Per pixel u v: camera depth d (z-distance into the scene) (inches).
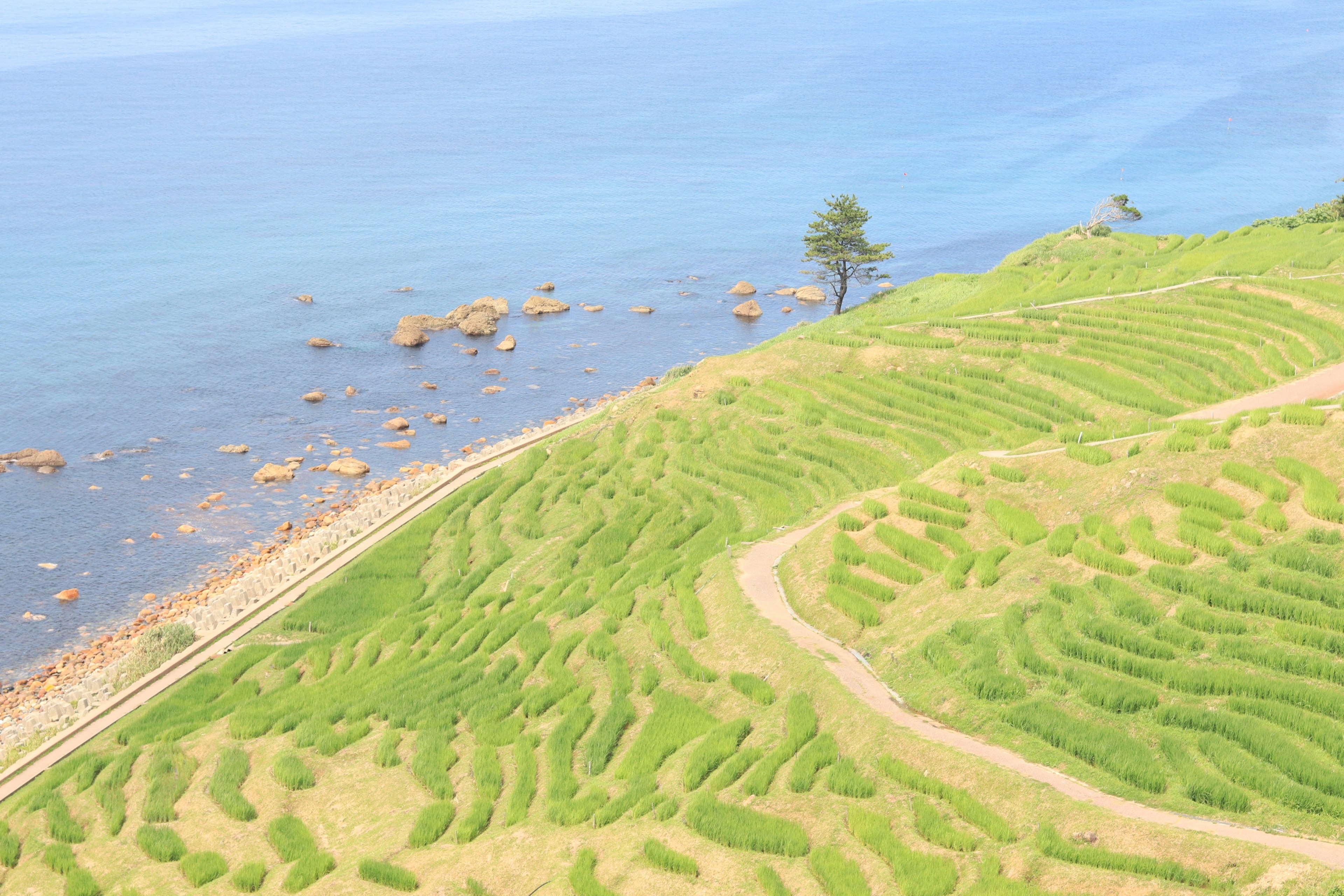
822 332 4094.5
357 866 1702.8
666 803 1675.7
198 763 2193.7
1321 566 1830.7
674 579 2502.5
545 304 6141.7
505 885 1592.0
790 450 3282.5
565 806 1742.1
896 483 2989.7
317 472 4111.7
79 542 3558.1
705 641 2219.5
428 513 3550.7
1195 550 1982.0
